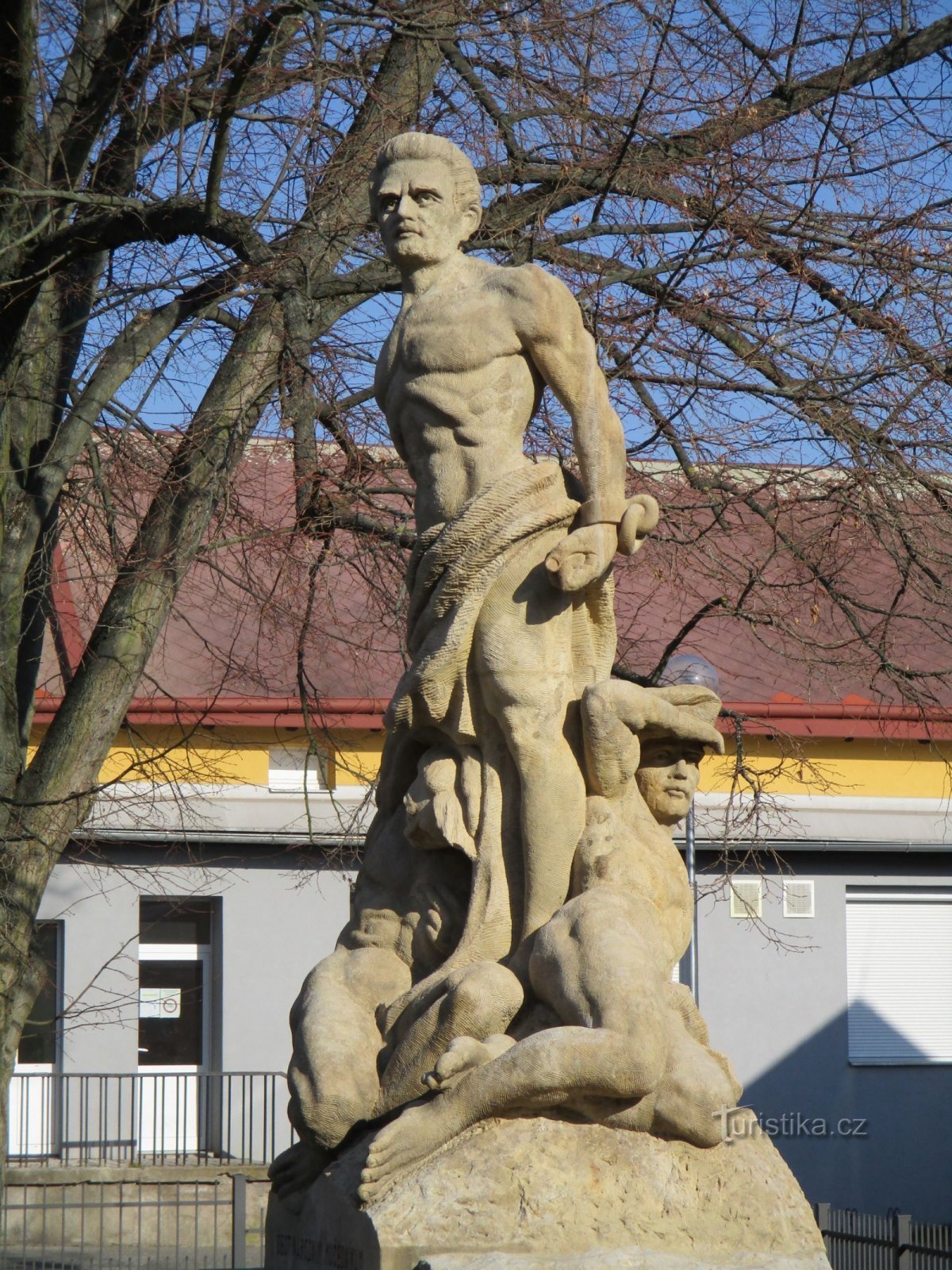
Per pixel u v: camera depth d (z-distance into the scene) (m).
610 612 8.08
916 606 19.05
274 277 14.17
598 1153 7.00
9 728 14.56
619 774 7.80
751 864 24.95
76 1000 15.90
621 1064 6.95
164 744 19.39
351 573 17.14
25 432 15.05
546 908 7.70
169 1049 24.66
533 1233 6.78
